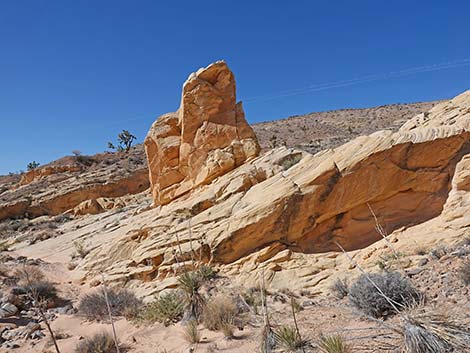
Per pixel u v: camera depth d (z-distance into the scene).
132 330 6.62
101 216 22.39
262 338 4.64
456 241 7.58
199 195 12.90
